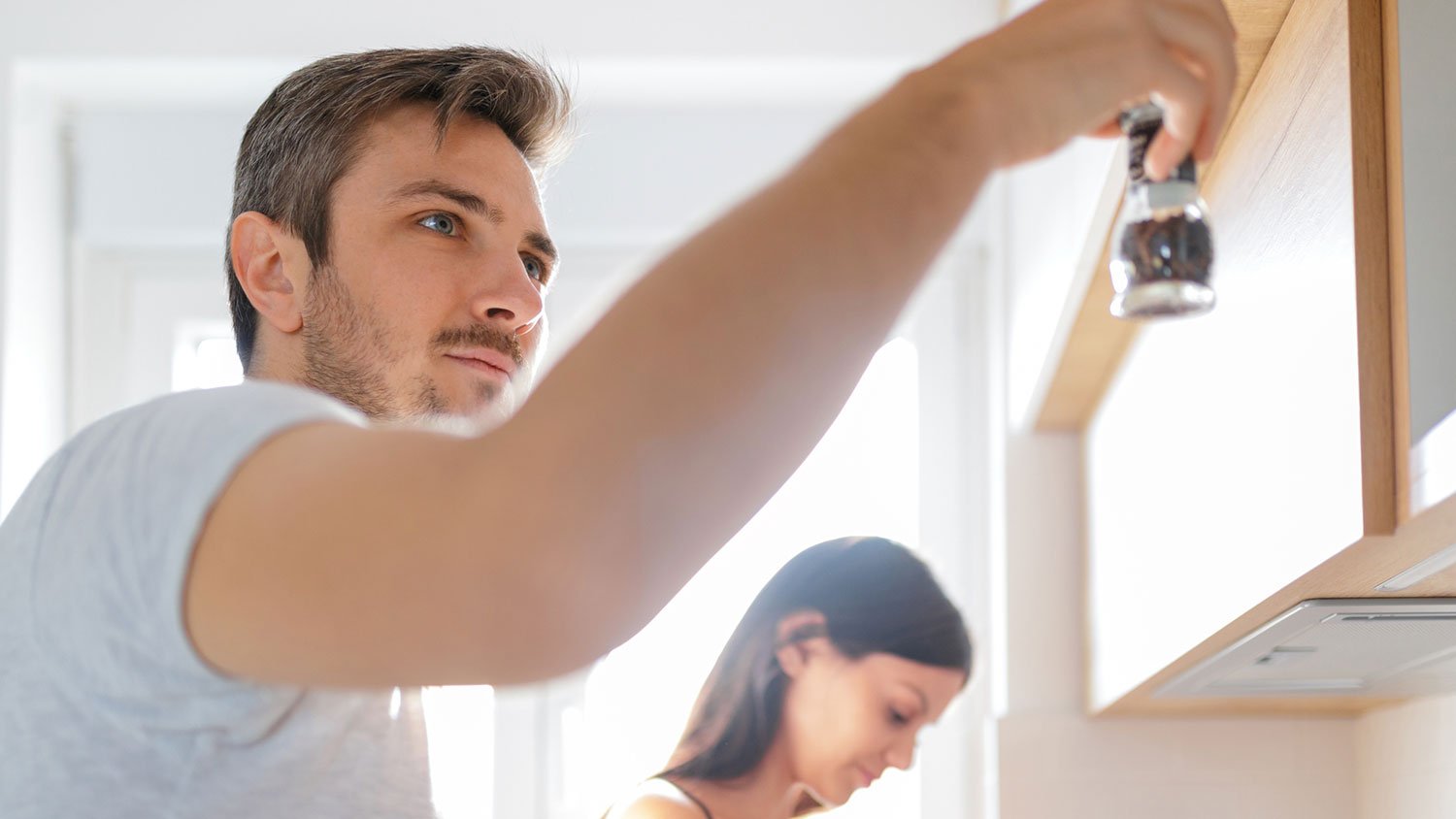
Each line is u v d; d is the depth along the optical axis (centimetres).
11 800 53
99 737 53
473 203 88
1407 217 100
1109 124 63
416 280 86
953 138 45
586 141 257
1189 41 50
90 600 51
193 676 51
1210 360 152
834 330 42
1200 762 234
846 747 143
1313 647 161
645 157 257
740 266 41
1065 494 240
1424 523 99
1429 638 152
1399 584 125
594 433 40
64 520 54
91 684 53
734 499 41
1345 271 105
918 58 242
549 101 99
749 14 243
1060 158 187
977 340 259
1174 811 233
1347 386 106
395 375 86
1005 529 241
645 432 40
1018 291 233
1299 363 119
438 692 250
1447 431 92
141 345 260
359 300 86
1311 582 124
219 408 50
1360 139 103
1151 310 64
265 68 244
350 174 87
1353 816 232
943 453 257
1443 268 100
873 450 261
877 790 251
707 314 41
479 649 42
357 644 43
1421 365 100
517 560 40
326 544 43
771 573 256
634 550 40
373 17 242
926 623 143
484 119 92
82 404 257
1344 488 107
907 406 262
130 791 53
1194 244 64
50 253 251
